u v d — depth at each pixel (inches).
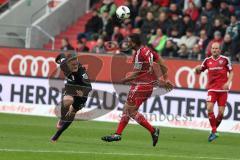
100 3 2657.5
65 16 2583.7
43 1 2608.3
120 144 1352.1
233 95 1817.2
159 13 2305.6
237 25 2074.3
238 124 1815.9
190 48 2139.5
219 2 2267.5
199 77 1876.2
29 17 2578.7
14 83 1998.0
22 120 1814.7
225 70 1557.6
